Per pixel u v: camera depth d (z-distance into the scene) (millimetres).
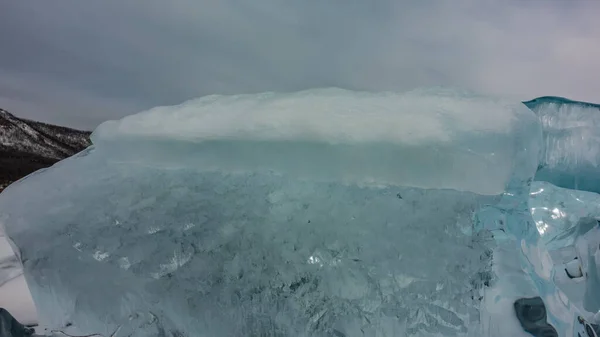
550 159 2221
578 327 1539
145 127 2039
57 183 2139
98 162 2193
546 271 1612
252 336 1558
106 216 1864
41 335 1737
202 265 1646
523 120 1621
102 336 1661
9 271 2213
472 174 1590
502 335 1429
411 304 1481
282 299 1560
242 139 1806
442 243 1544
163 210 1827
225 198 1808
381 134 1640
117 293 1661
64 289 1739
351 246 1573
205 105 2055
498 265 1525
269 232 1665
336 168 1714
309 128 1712
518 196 1659
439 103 1752
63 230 1849
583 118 2240
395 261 1530
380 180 1686
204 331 1587
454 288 1484
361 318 1499
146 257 1700
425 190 1653
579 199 2074
